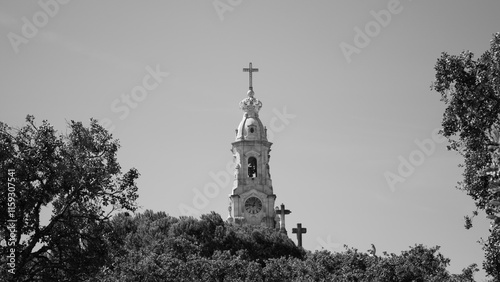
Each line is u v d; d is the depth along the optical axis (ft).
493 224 188.55
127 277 400.47
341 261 492.95
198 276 449.06
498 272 206.49
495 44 205.57
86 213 249.96
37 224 240.32
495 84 204.13
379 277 432.66
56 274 247.70
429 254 444.14
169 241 624.18
